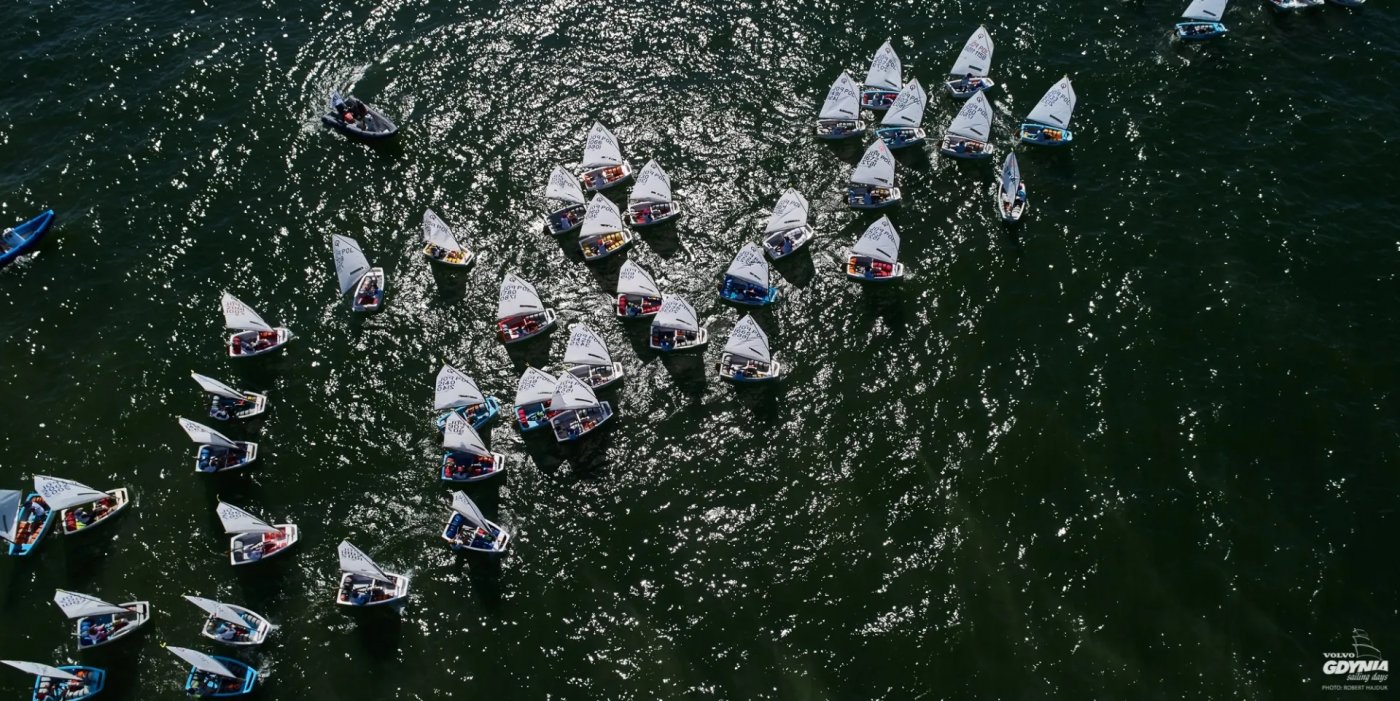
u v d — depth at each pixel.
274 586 63.84
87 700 59.50
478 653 60.72
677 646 60.66
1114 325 73.75
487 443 70.19
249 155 89.00
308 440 70.94
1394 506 63.38
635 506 66.88
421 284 79.75
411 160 88.50
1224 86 89.12
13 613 63.38
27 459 70.62
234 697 59.28
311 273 80.81
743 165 86.81
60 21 99.62
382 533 66.06
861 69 93.44
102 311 79.00
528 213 84.44
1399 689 56.38
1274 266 76.19
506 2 100.62
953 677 58.34
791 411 71.00
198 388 74.31
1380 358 70.56
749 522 65.81
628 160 87.94
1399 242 76.88
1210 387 69.69
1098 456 67.00
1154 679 57.62
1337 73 89.50
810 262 79.69
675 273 79.69
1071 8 97.12
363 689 59.56
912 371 72.44
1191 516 63.75
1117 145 85.50
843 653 59.78
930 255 79.31
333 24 99.00
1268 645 58.41
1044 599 61.03
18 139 90.25
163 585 64.25
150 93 93.38
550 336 76.44
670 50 95.88
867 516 65.56
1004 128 87.88
